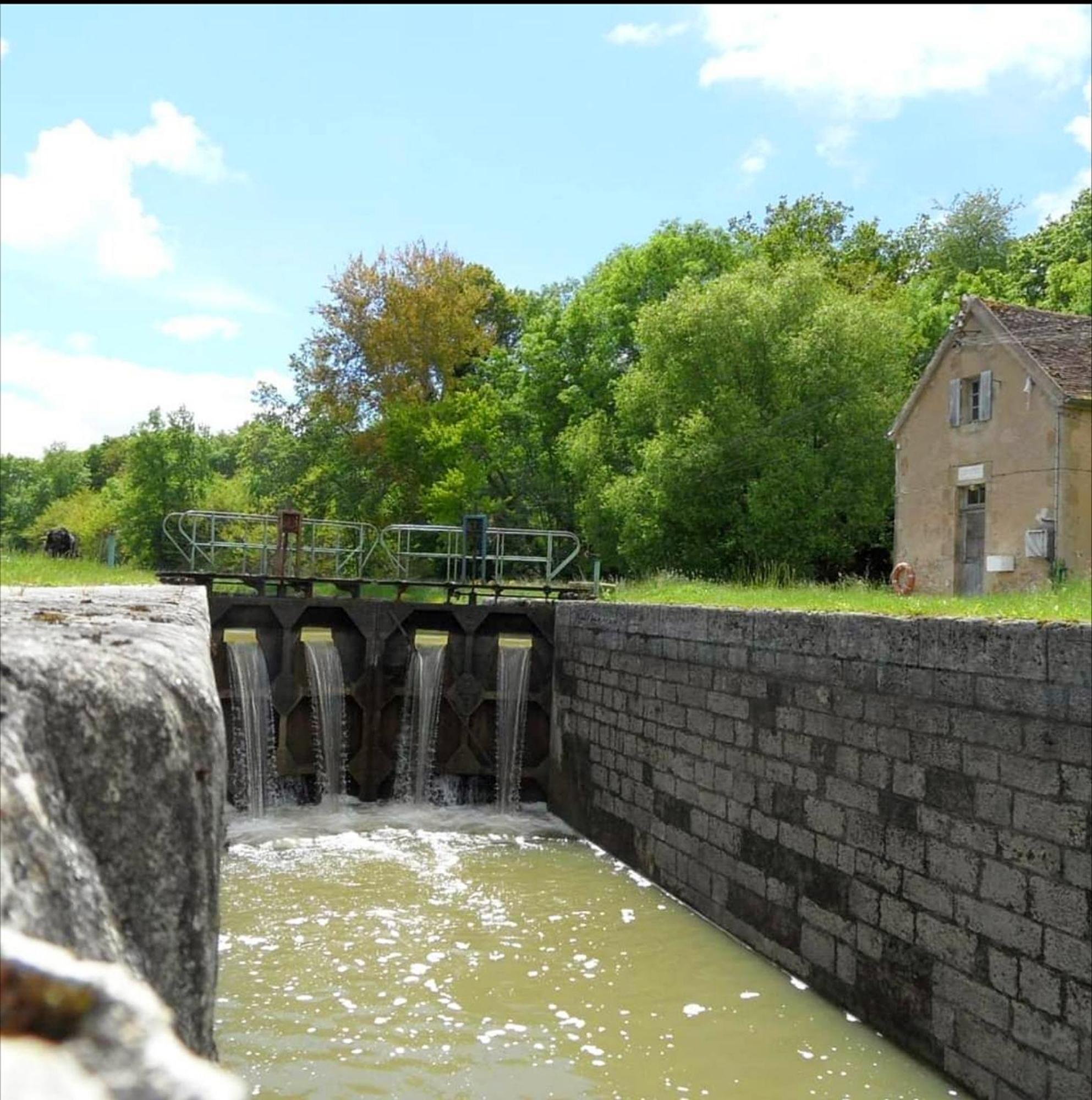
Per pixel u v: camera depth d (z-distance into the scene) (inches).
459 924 406.9
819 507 1015.0
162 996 56.7
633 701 509.4
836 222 1689.2
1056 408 674.8
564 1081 274.8
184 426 1621.6
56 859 44.9
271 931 391.9
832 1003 334.0
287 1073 275.0
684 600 577.9
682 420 1056.8
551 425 1396.4
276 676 629.6
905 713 304.8
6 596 185.8
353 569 1114.1
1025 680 259.3
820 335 1043.9
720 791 415.8
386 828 579.8
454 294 1451.8
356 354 1450.5
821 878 344.5
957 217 1728.6
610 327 1381.6
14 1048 23.7
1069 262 1336.1
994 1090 263.9
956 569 765.9
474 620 647.8
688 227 1432.1
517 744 641.0
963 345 759.7
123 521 1611.7
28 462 3474.4
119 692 59.3
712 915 417.7
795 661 364.2
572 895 454.0
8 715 50.1
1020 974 257.4
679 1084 275.0
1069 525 674.8
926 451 795.4
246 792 612.4
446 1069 280.1
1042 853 252.5
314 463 1440.7
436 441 1228.5
